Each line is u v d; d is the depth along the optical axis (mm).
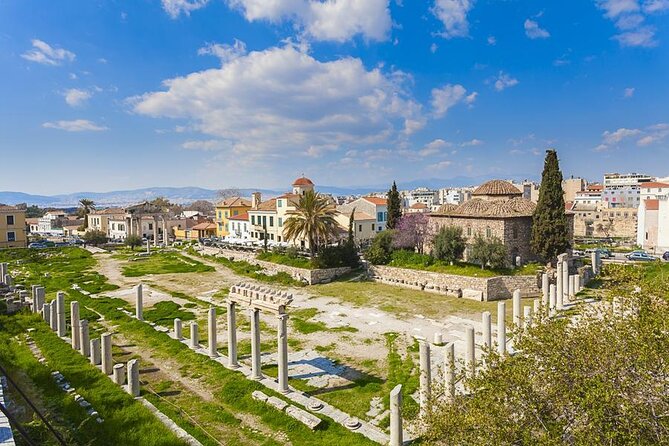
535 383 11438
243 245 73625
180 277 55125
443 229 48594
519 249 48656
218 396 20500
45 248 80562
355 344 28109
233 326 23828
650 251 69625
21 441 14539
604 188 142125
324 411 18844
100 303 39656
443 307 38219
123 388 20766
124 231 114562
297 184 79875
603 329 11906
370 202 81938
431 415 13062
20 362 23688
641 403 9938
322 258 52500
